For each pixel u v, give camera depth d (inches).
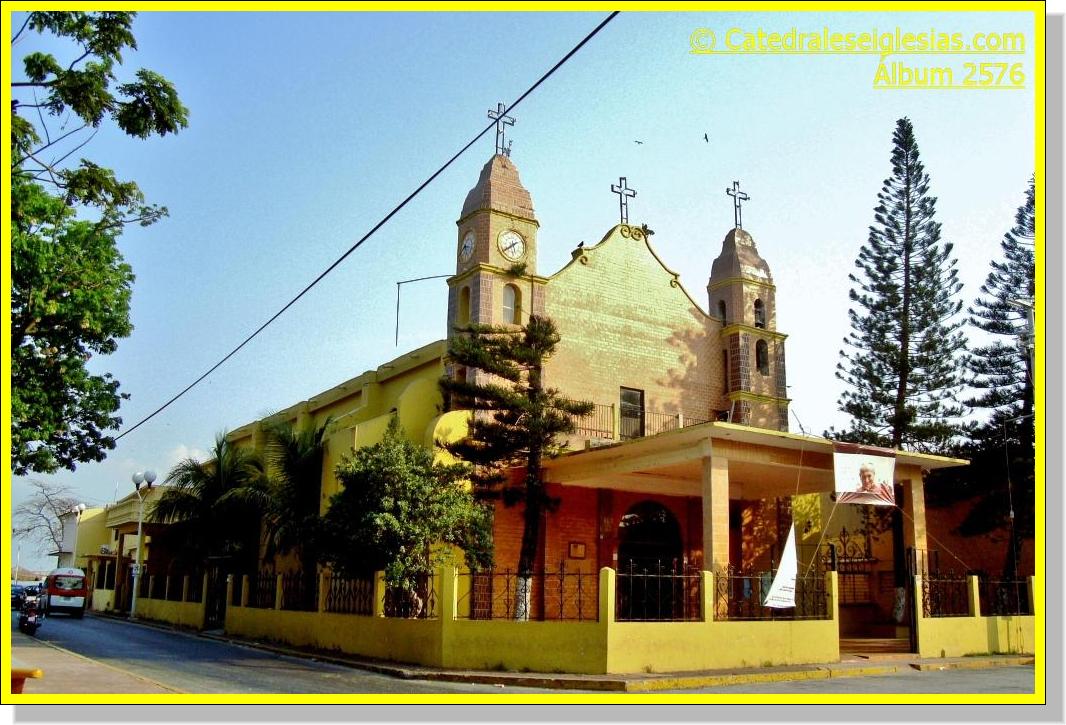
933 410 1192.2
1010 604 919.7
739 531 1031.6
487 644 668.1
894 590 1033.5
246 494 1099.3
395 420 946.7
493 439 787.4
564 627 642.8
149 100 616.4
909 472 898.1
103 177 666.2
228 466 1200.2
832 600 737.6
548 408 809.5
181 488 1206.9
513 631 660.7
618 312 1053.2
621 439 1000.2
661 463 812.0
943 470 1180.5
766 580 784.3
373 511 762.2
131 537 1850.4
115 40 598.5
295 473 1037.2
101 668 649.6
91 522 2213.3
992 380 1190.9
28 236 685.3
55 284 716.7
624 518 1002.7
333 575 844.6
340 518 790.5
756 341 1136.2
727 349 1127.6
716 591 721.0
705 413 1097.4
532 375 806.5
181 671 649.6
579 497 960.9
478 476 815.7
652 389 1057.5
